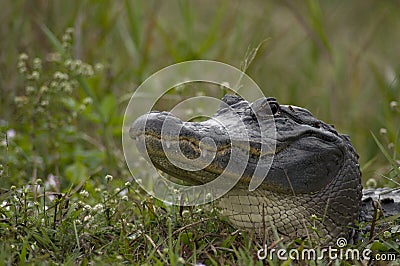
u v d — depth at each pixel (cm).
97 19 2291
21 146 1733
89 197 1434
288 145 1230
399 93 2117
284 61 2791
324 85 2517
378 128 2211
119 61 2278
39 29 2172
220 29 2741
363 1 3278
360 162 2030
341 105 2411
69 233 1195
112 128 1845
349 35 3064
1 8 2233
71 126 1820
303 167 1226
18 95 1927
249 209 1227
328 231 1261
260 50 2375
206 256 1143
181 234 1209
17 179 1541
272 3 2881
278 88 2564
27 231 1164
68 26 2200
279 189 1210
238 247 1183
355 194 1288
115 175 1633
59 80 1805
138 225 1255
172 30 2658
